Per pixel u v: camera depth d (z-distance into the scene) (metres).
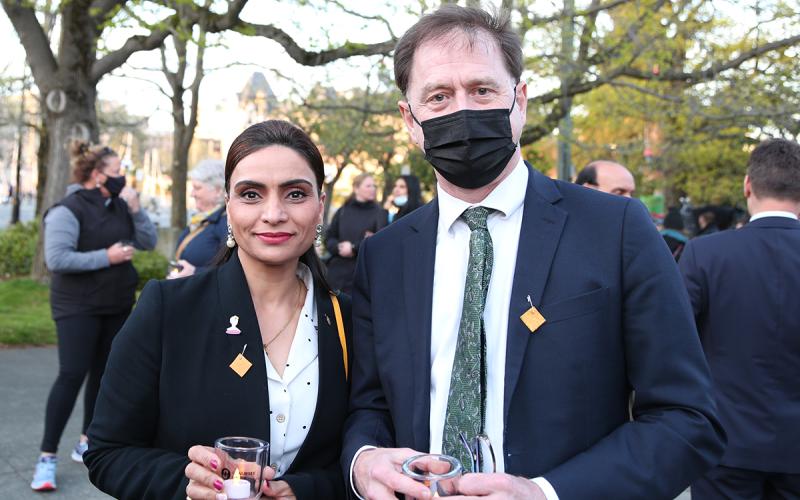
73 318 4.02
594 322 1.56
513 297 1.62
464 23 1.71
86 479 4.12
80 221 4.10
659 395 1.53
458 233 1.75
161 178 55.16
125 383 1.81
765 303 2.64
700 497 2.80
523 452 1.55
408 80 1.77
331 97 15.69
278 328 1.90
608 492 1.42
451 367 1.67
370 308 1.91
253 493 1.56
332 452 1.93
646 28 9.41
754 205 2.84
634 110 12.87
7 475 4.13
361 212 6.62
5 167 43.19
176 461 1.75
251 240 1.80
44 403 5.62
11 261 14.29
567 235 1.65
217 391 1.80
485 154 1.64
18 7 11.01
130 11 8.27
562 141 10.59
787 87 9.70
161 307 1.84
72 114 11.52
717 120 11.04
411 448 1.66
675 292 1.57
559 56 8.52
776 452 2.59
